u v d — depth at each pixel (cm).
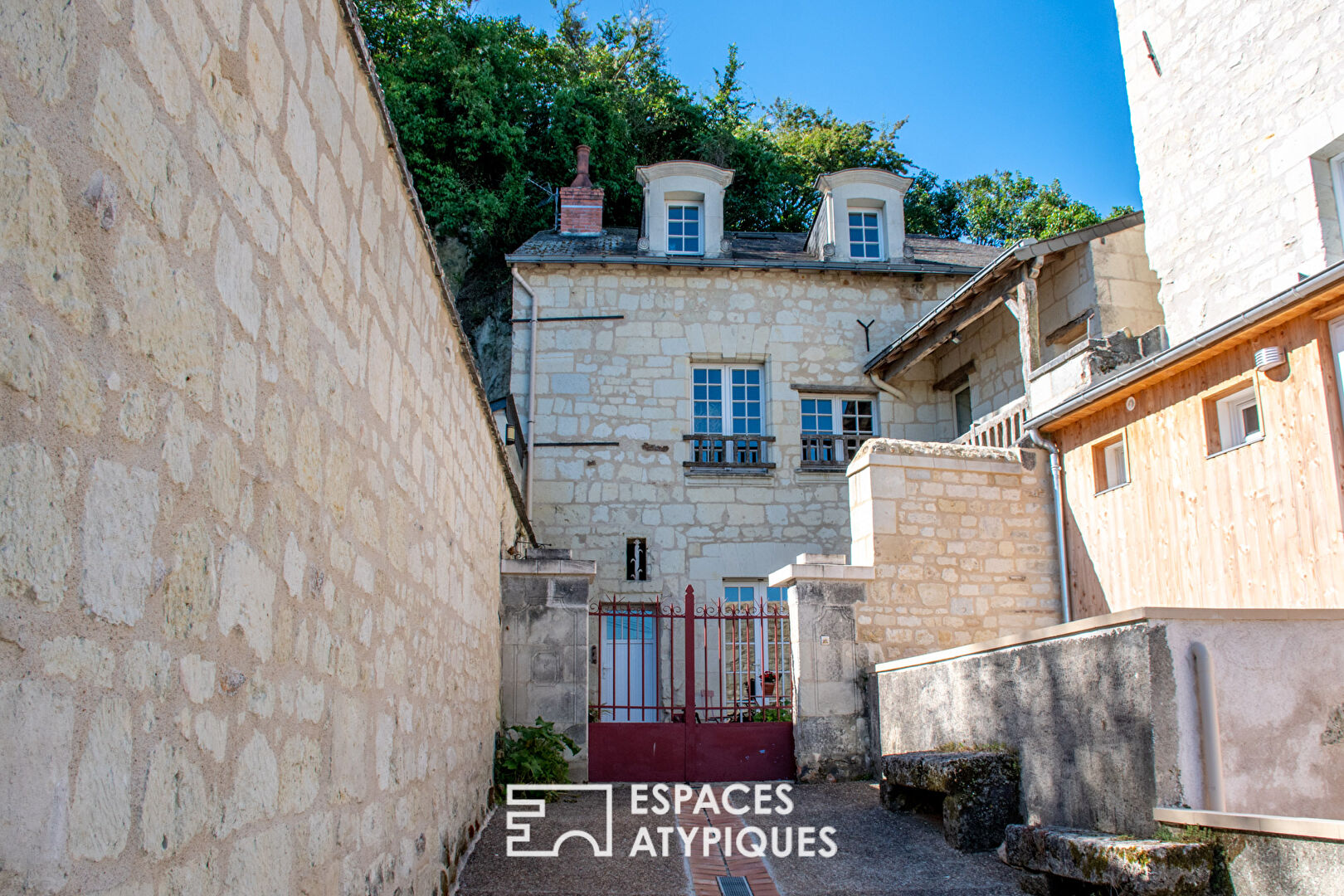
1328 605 667
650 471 1348
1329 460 673
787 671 1071
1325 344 686
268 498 260
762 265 1409
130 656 184
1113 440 910
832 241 1470
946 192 2873
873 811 715
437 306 516
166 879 196
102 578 175
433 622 499
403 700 420
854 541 963
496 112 2123
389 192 405
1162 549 829
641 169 1473
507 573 852
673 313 1407
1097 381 923
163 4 202
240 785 235
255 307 252
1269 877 407
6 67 152
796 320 1425
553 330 1387
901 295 1452
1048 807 575
